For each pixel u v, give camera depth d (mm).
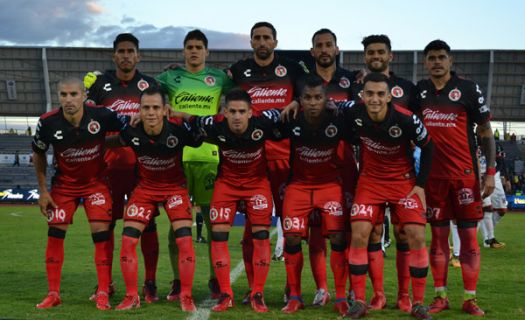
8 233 14008
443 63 5730
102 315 5254
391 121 5270
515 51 37812
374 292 5848
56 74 39500
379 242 5820
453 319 5289
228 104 5438
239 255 10180
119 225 16516
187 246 5656
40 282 7156
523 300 6219
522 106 38500
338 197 5680
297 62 6879
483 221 11750
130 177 6453
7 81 39375
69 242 11773
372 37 6004
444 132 5750
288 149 6383
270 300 6211
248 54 37469
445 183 5742
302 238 5734
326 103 5551
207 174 6578
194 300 6145
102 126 5715
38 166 5875
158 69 38500
